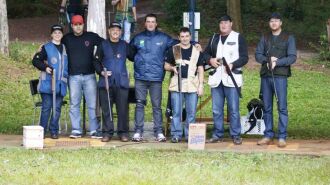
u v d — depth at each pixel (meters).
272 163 11.65
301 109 19.62
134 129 14.66
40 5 36.94
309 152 12.80
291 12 31.38
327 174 10.88
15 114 18.22
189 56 13.59
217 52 13.46
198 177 10.47
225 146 13.29
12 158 11.74
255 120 14.52
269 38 13.25
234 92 13.46
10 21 35.03
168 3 32.97
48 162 11.43
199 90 13.63
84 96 14.11
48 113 13.86
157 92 13.79
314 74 25.33
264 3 30.86
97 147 12.96
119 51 13.66
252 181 10.34
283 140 13.34
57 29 13.69
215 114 13.73
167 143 13.55
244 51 13.44
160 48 13.68
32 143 12.79
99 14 18.41
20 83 21.25
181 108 13.69
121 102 13.70
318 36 31.38
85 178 10.29
